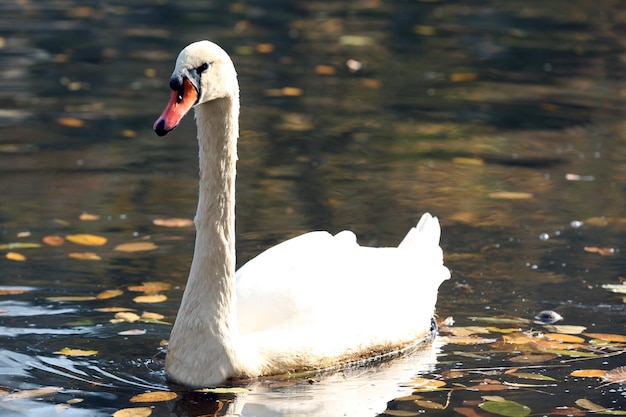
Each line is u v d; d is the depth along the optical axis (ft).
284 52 67.62
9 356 28.53
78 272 34.53
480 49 69.87
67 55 64.80
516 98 58.90
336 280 29.99
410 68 64.90
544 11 82.38
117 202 41.52
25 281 33.68
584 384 27.45
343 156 48.21
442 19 79.00
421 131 52.65
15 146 48.26
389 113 55.57
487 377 27.99
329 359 28.86
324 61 65.87
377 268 31.19
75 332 30.25
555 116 55.62
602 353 29.53
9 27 71.67
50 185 43.32
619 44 71.72
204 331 27.17
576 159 48.47
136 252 36.42
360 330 29.50
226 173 27.09
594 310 32.55
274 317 28.86
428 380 27.86
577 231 39.37
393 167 46.96
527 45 71.10
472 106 57.26
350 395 26.86
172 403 26.07
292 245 30.60
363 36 72.74
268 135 51.06
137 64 63.00
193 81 26.25
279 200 42.11
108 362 28.43
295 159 47.62
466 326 31.63
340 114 54.95
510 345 30.22
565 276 35.17
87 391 26.58
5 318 31.04
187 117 54.95
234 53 66.54
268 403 26.23
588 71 64.75
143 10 78.95
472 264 36.24
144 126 52.01
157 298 32.76
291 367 28.37
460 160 48.19
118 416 25.17
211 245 27.17
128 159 47.09
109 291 33.14
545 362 28.99
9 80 59.21
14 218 39.42
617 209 41.73
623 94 59.82
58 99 55.83
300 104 56.59
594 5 84.69
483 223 40.19
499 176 46.01
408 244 33.22
